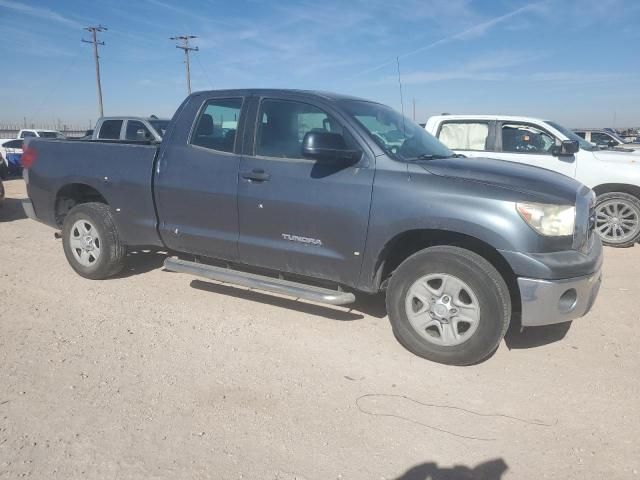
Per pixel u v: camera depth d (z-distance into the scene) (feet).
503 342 14.01
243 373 12.13
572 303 11.99
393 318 13.19
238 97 15.35
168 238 16.51
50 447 9.30
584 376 12.17
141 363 12.52
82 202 19.75
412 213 12.40
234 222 15.03
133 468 8.81
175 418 10.27
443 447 9.54
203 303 16.55
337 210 13.29
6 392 11.08
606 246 25.61
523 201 11.63
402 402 11.00
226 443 9.53
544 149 26.73
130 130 36.70
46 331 14.29
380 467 8.98
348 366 12.55
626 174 24.79
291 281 14.94
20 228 28.78
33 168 19.19
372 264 13.21
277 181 14.16
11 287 17.92
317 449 9.43
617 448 9.52
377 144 13.33
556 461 9.18
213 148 15.48
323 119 14.03
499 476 8.80
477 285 11.89
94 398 10.92
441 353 12.56
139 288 17.90
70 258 18.76
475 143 27.81
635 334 14.53
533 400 11.13
